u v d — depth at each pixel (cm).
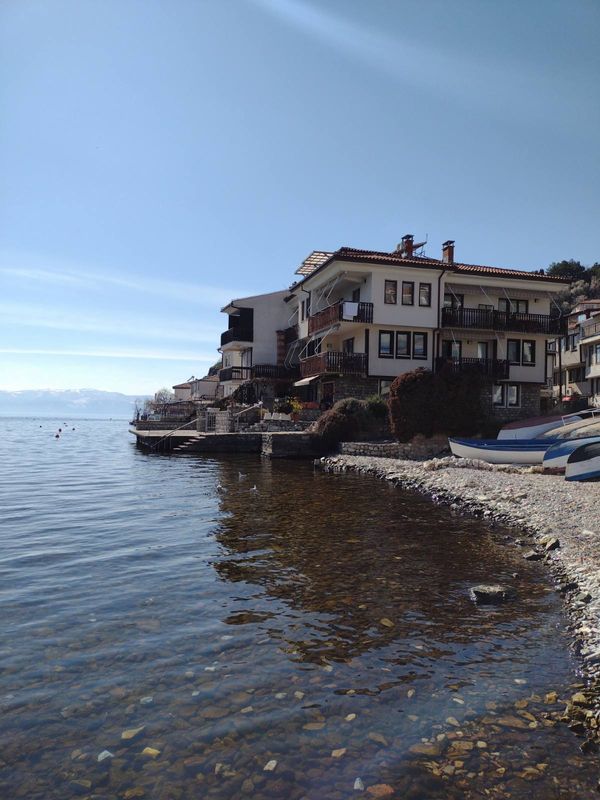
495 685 632
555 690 621
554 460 2398
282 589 955
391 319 3634
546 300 4069
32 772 477
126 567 1073
